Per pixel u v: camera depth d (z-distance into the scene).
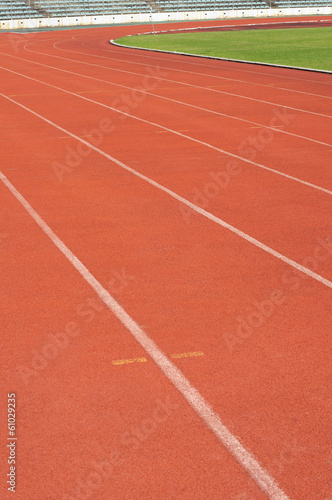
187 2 80.75
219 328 5.95
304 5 86.12
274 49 38.00
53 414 4.68
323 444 4.34
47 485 3.98
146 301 6.51
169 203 9.96
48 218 9.27
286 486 3.96
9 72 30.53
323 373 5.22
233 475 4.05
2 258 7.73
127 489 3.95
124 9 77.81
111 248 8.03
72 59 36.69
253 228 8.79
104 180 11.36
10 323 6.07
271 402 4.82
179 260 7.62
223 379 5.12
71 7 75.31
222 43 43.56
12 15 72.81
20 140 15.09
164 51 39.03
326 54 34.00
